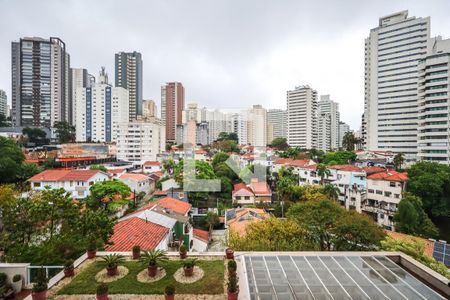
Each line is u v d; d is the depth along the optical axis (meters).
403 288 11.74
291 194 50.75
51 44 126.44
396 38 99.12
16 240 17.88
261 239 22.73
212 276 12.94
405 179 47.25
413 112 95.12
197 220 42.28
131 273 13.19
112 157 87.81
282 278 12.56
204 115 152.25
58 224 19.58
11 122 128.25
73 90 153.25
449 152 67.88
